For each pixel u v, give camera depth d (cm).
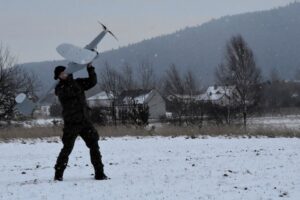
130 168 1123
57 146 1994
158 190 791
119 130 2588
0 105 3566
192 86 4894
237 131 2522
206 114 4006
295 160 1262
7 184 887
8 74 3816
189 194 757
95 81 928
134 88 4841
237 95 4462
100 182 877
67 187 819
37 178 993
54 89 930
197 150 1703
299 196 755
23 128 2717
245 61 4728
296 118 6297
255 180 904
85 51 884
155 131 2567
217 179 912
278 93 8825
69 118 906
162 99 6488
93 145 920
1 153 1733
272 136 2431
